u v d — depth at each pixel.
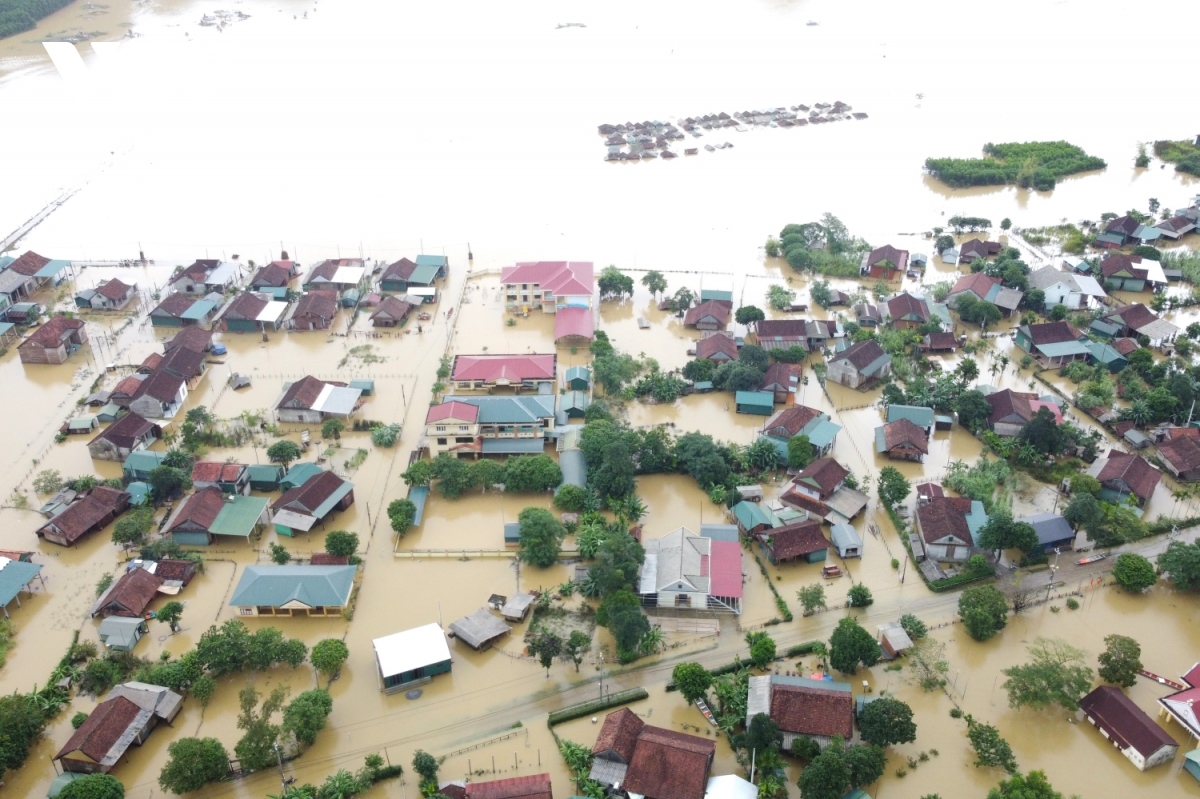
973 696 100.88
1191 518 126.75
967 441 145.38
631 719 93.50
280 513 124.19
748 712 94.69
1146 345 169.12
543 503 131.38
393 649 102.81
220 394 155.62
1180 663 104.94
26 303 180.12
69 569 118.44
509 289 183.00
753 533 123.31
